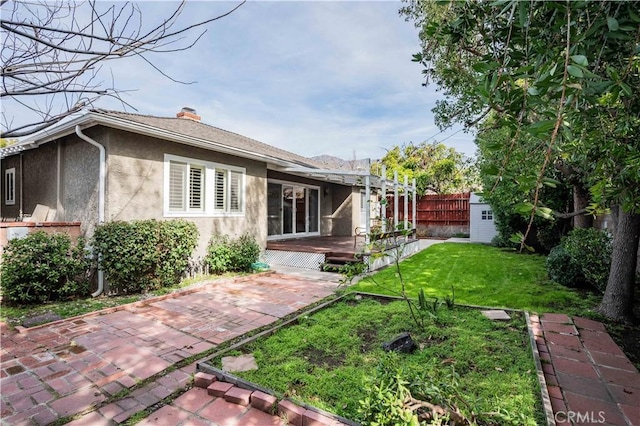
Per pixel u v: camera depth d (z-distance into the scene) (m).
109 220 6.14
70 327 4.41
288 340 3.69
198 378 2.93
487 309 4.81
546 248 10.48
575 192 7.79
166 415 2.53
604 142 1.68
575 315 4.76
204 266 7.88
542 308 5.09
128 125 6.02
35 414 2.54
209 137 8.45
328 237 13.64
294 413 2.41
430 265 8.98
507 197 5.76
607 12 1.15
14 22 1.40
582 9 1.16
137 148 6.59
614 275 4.71
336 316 4.52
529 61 1.40
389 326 4.10
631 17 1.17
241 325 4.51
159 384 2.98
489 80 1.32
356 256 8.06
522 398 2.56
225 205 8.47
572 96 1.10
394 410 1.97
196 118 11.89
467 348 3.42
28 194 8.44
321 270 8.70
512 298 5.66
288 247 9.74
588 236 5.74
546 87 1.12
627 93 1.09
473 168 12.81
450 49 2.15
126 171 6.40
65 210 7.14
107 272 5.93
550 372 3.11
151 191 6.83
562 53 1.11
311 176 11.99
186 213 7.52
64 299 5.73
